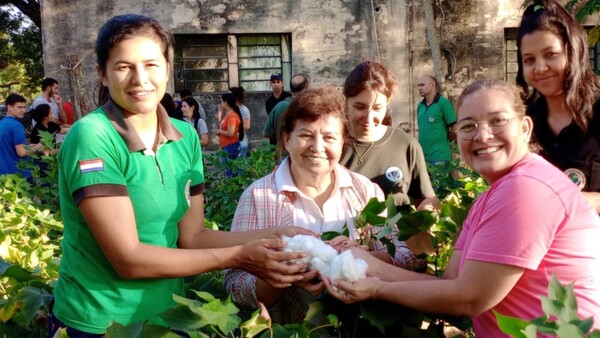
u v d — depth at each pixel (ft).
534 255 6.63
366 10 42.34
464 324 8.58
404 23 42.55
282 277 7.68
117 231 7.31
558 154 10.66
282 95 36.32
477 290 6.82
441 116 28.45
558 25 10.16
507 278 6.70
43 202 19.27
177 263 7.52
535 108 10.99
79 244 7.70
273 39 42.96
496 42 42.86
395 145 11.88
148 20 7.74
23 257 11.32
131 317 7.77
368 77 11.35
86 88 40.83
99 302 7.69
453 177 17.80
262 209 9.21
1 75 88.02
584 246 6.81
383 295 7.34
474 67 42.88
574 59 10.10
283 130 9.12
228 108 35.76
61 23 40.68
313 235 8.48
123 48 7.49
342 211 9.33
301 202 9.25
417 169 12.10
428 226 8.85
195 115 37.55
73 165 7.32
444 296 6.99
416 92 43.04
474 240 6.97
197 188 8.66
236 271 9.05
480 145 7.33
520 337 5.69
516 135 7.28
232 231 9.09
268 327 6.88
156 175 7.82
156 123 8.06
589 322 5.77
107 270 7.70
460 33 42.65
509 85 7.50
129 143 7.58
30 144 28.09
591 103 10.28
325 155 8.89
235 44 42.50
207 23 41.63
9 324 9.45
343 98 9.14
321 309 7.54
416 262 9.29
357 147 11.73
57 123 32.63
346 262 7.39
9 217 13.35
